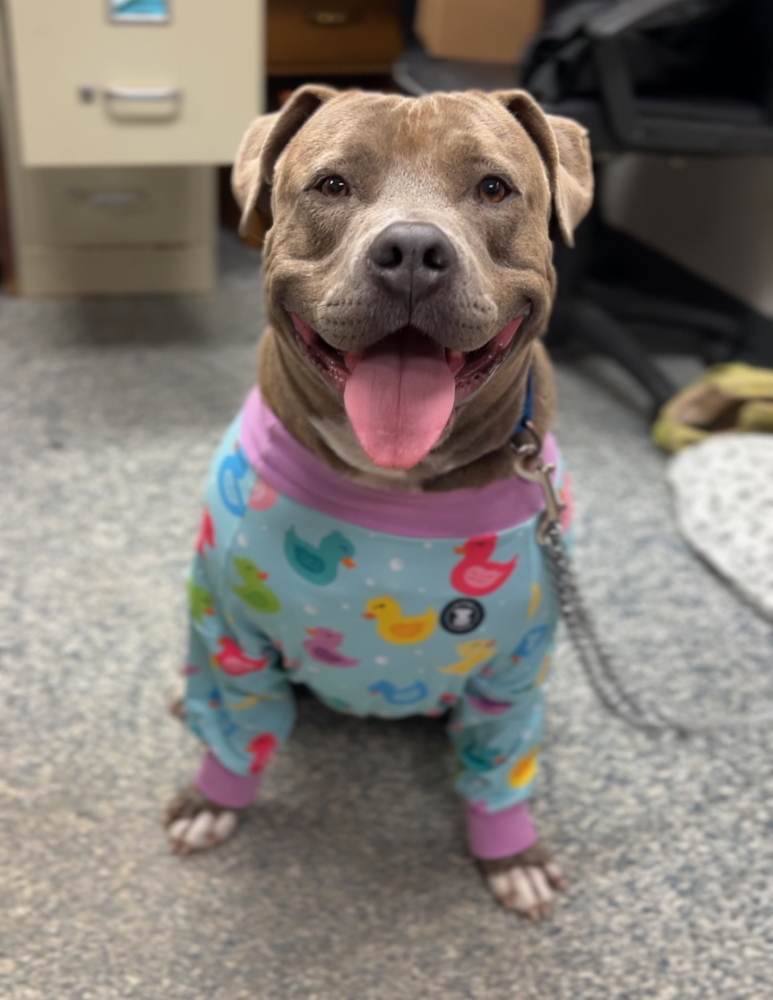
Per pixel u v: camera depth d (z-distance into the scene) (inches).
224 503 36.7
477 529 34.5
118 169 89.4
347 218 30.3
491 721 40.6
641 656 55.4
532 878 41.2
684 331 97.5
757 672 55.0
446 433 31.1
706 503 65.9
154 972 37.1
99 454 69.4
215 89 69.9
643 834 44.8
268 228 36.5
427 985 37.5
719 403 74.6
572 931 40.2
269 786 46.3
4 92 83.9
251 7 67.9
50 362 81.1
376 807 45.6
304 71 81.8
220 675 40.3
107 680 50.8
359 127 30.5
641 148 69.7
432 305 28.0
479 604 35.3
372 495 34.1
